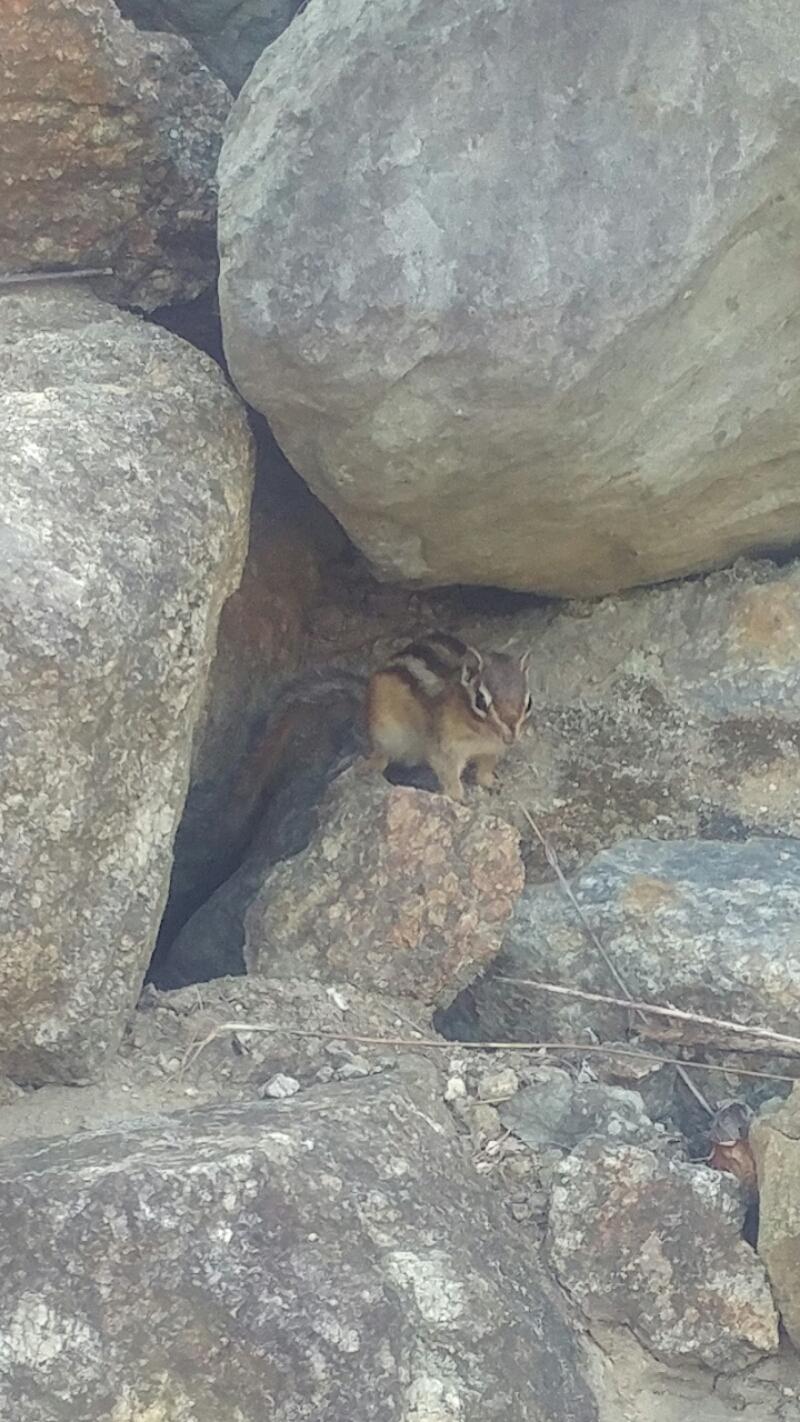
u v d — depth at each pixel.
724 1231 4.02
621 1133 4.38
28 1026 4.08
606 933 5.02
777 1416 3.89
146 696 4.18
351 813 5.17
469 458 4.68
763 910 4.94
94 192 5.34
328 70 4.46
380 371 4.37
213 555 4.50
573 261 4.34
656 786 5.78
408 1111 4.11
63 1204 3.45
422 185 4.34
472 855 5.00
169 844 4.37
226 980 4.79
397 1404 3.45
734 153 4.44
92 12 5.04
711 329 4.74
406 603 6.57
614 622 6.04
